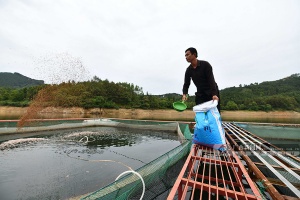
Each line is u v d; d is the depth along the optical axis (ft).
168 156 13.19
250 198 5.81
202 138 11.82
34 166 17.97
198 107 12.54
